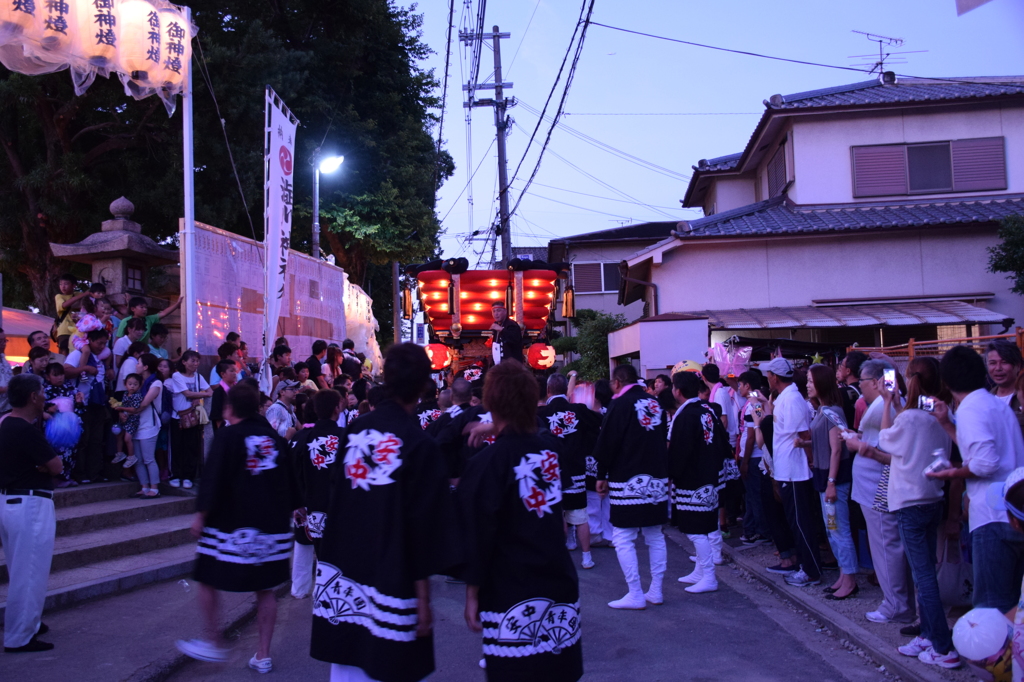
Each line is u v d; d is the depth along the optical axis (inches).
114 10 340.2
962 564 220.8
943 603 223.9
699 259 678.5
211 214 674.2
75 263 701.3
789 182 726.5
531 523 144.5
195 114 667.4
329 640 136.8
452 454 273.3
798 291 669.9
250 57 677.9
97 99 641.6
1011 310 650.8
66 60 331.9
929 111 702.5
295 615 261.0
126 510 330.3
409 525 134.2
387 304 1402.6
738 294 673.6
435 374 568.1
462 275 585.0
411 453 135.4
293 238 948.0
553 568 144.3
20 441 208.5
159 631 226.7
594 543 379.2
